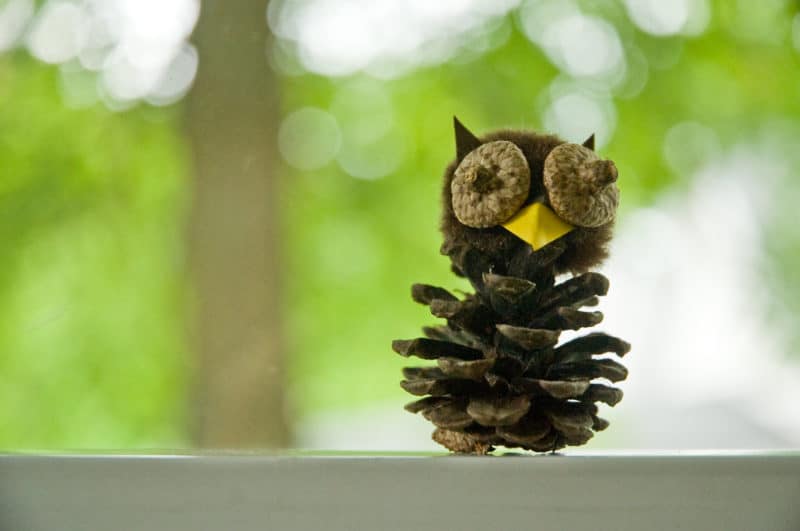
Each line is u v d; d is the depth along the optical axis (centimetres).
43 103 215
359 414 277
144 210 229
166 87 205
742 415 269
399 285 253
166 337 230
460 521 60
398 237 249
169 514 60
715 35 210
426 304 65
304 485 60
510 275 63
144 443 233
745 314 214
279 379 189
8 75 209
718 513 60
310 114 241
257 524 60
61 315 227
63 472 61
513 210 63
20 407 229
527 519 60
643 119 217
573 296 63
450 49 226
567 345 64
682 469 60
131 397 233
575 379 63
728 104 221
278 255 194
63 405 231
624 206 220
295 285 229
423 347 63
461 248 64
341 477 60
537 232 62
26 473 61
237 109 194
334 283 254
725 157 221
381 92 238
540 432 62
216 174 192
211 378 188
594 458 60
